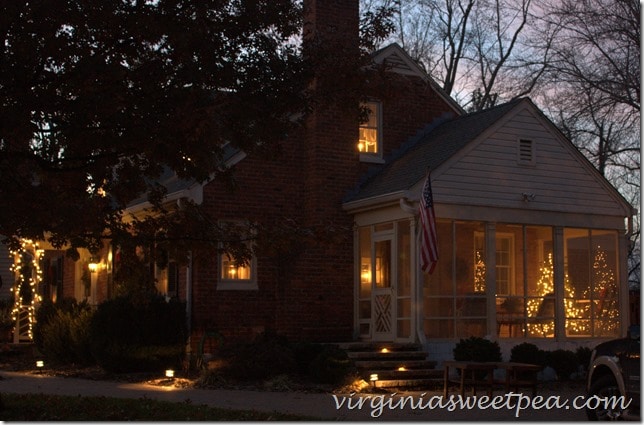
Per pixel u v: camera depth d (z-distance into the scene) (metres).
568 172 20.58
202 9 11.34
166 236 12.64
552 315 20.08
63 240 12.09
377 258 20.14
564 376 18.67
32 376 18.30
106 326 18.27
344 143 20.94
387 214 19.50
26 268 25.81
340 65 12.19
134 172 12.20
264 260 20.14
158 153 11.31
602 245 21.06
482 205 19.23
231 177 12.71
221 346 17.53
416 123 22.34
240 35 12.01
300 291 19.94
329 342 19.86
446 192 18.80
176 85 11.50
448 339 18.67
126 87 11.37
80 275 26.56
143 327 18.23
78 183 12.16
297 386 16.02
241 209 19.89
